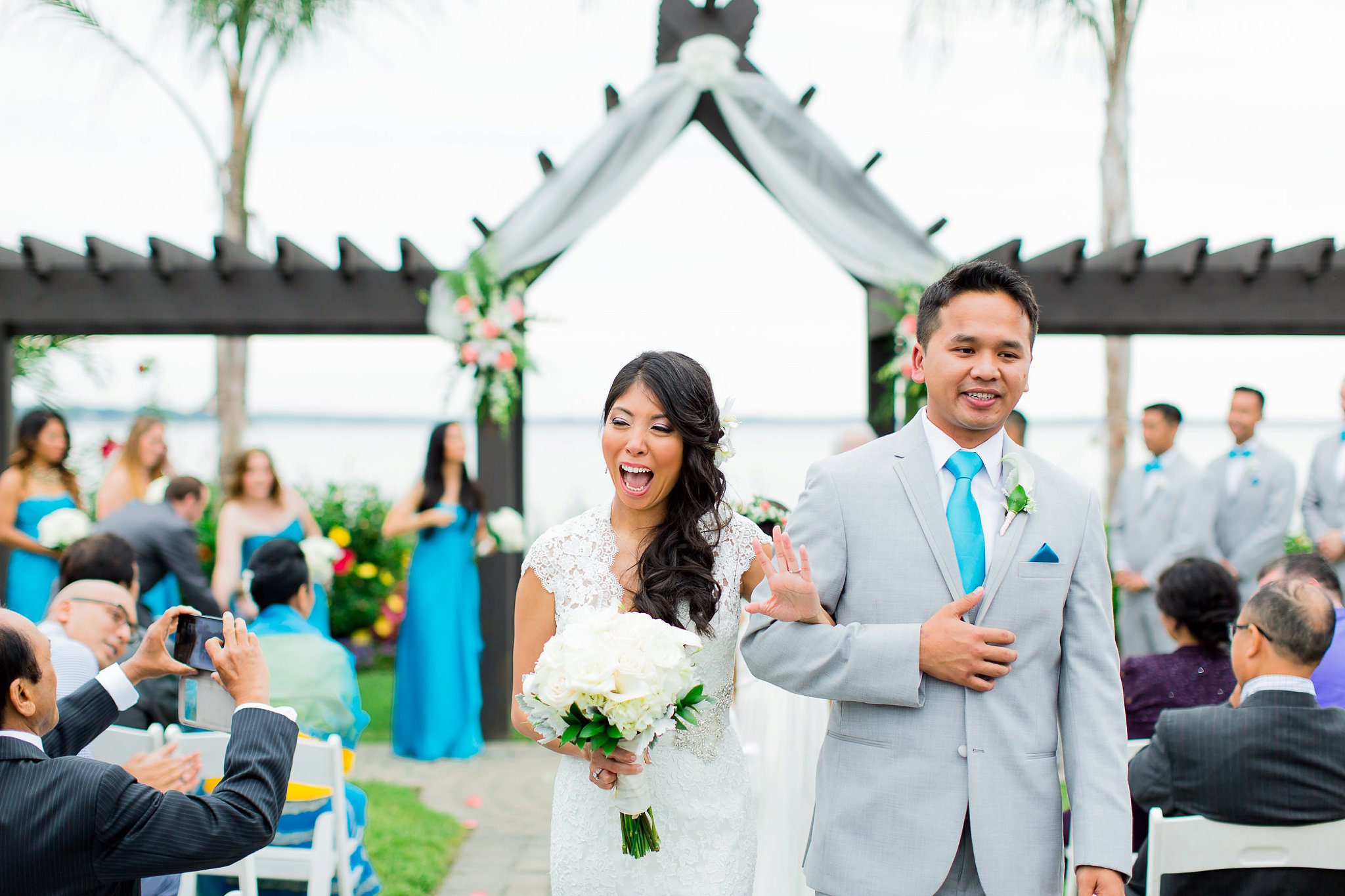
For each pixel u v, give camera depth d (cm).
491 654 587
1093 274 577
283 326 577
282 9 752
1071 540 185
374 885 304
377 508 830
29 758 156
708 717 202
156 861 154
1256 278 574
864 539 187
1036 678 181
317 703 284
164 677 311
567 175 569
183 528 467
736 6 582
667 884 196
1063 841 181
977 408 182
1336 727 207
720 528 205
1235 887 209
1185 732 217
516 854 402
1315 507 575
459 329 559
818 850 187
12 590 529
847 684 178
